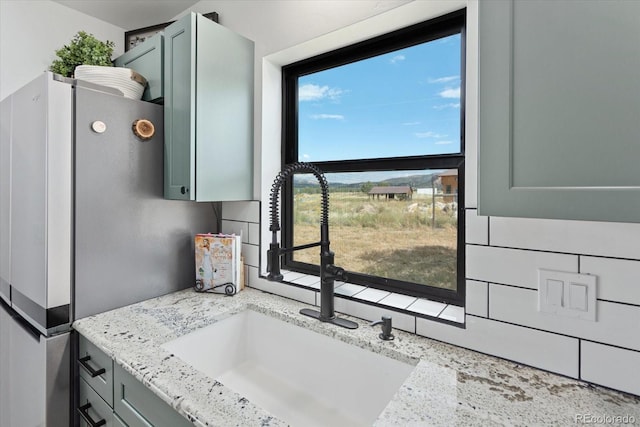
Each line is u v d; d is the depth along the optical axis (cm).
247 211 148
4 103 130
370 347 93
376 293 121
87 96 110
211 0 162
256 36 143
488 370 79
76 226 108
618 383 70
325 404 102
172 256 139
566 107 48
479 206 56
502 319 84
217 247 138
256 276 145
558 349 76
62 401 107
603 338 71
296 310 119
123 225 121
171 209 138
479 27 55
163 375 77
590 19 46
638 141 43
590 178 47
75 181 108
